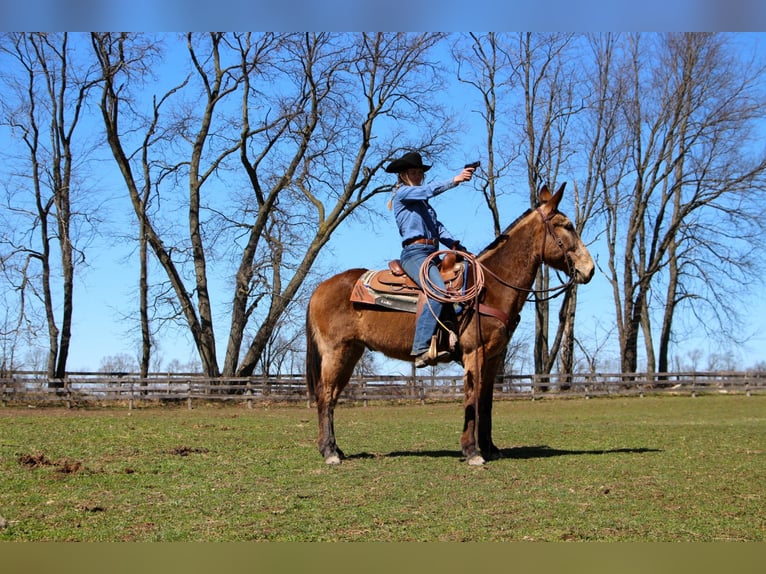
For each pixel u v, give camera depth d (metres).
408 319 9.41
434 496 7.45
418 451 10.86
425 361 9.29
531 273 9.52
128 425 15.08
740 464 9.31
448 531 6.27
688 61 36.75
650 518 6.63
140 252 31.67
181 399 30.03
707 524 6.46
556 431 14.01
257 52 31.25
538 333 38.41
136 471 8.80
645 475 8.53
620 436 12.94
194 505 7.11
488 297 9.34
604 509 6.94
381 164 32.94
